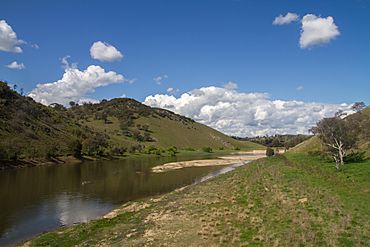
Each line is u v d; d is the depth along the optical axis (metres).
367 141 57.69
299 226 23.97
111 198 48.28
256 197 36.03
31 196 49.19
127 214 35.66
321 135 52.50
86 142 133.00
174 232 26.39
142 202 43.00
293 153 88.00
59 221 35.53
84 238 27.12
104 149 146.75
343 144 50.69
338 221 23.84
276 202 32.00
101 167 97.44
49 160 104.62
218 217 29.78
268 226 25.20
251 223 26.69
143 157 155.62
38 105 158.88
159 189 56.38
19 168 87.00
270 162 72.75
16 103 133.75
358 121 55.88
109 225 30.97
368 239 20.30
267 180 45.31
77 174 77.56
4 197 48.19
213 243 22.91
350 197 29.73
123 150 161.88
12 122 113.50
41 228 32.94
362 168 43.00
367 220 23.48
